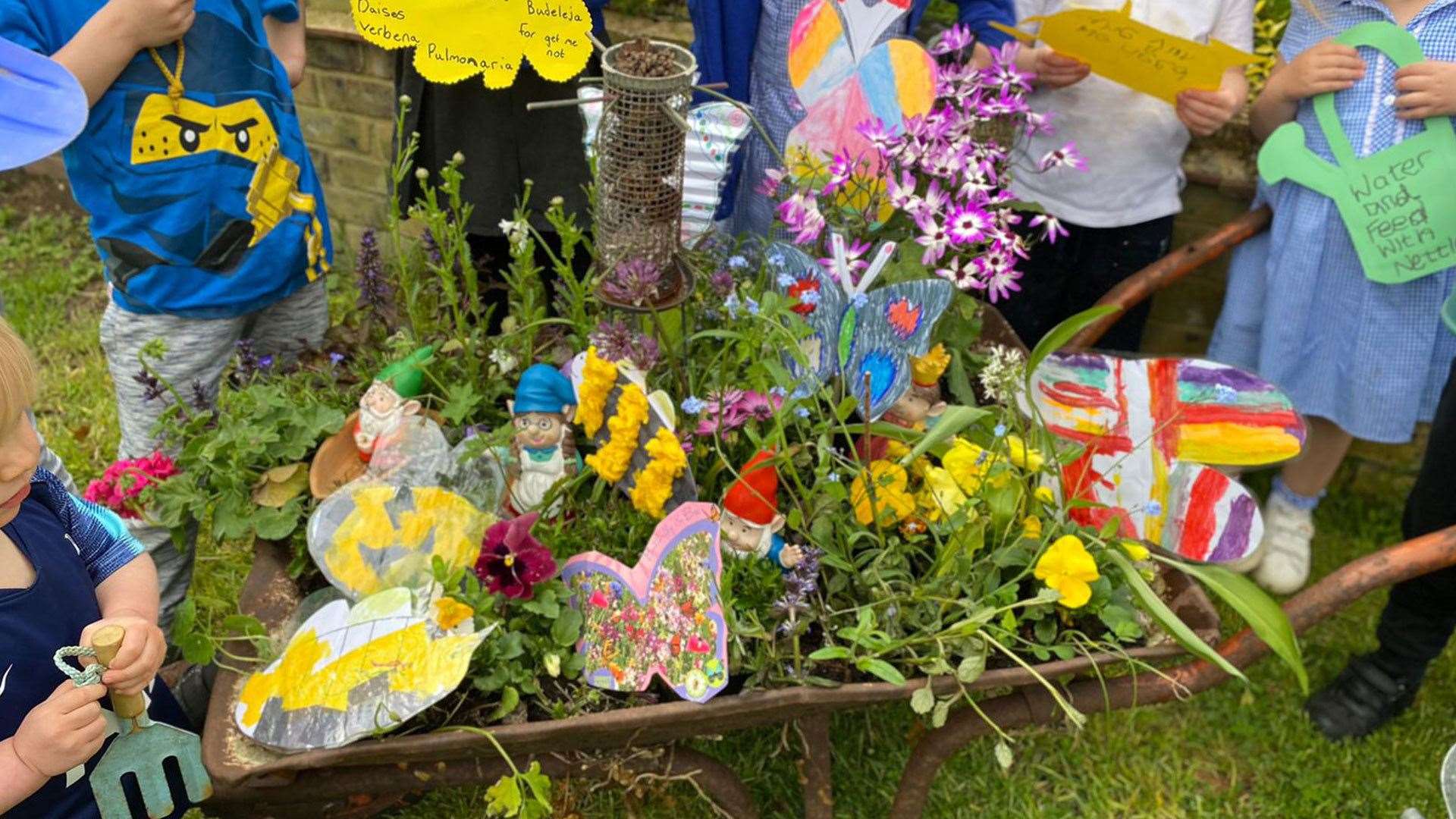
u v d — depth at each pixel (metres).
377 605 1.60
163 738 1.46
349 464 1.90
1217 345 2.90
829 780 1.86
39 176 4.23
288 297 2.29
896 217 2.25
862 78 2.17
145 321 2.07
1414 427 2.88
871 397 1.85
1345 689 2.59
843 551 1.82
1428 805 2.42
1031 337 3.11
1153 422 1.94
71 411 3.19
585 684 1.69
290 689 1.53
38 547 1.38
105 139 1.87
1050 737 2.53
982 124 2.34
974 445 1.86
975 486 1.81
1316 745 2.55
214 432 1.89
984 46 2.49
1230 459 1.89
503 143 2.40
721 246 2.25
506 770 1.67
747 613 1.70
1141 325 3.00
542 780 1.55
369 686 1.51
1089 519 1.88
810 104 2.22
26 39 1.78
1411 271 2.41
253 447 1.83
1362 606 2.94
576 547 1.84
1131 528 1.89
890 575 1.78
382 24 1.71
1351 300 2.56
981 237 1.97
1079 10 2.17
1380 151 2.41
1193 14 2.57
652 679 1.72
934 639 1.66
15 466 1.28
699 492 1.88
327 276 2.40
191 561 2.21
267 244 2.09
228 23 1.96
